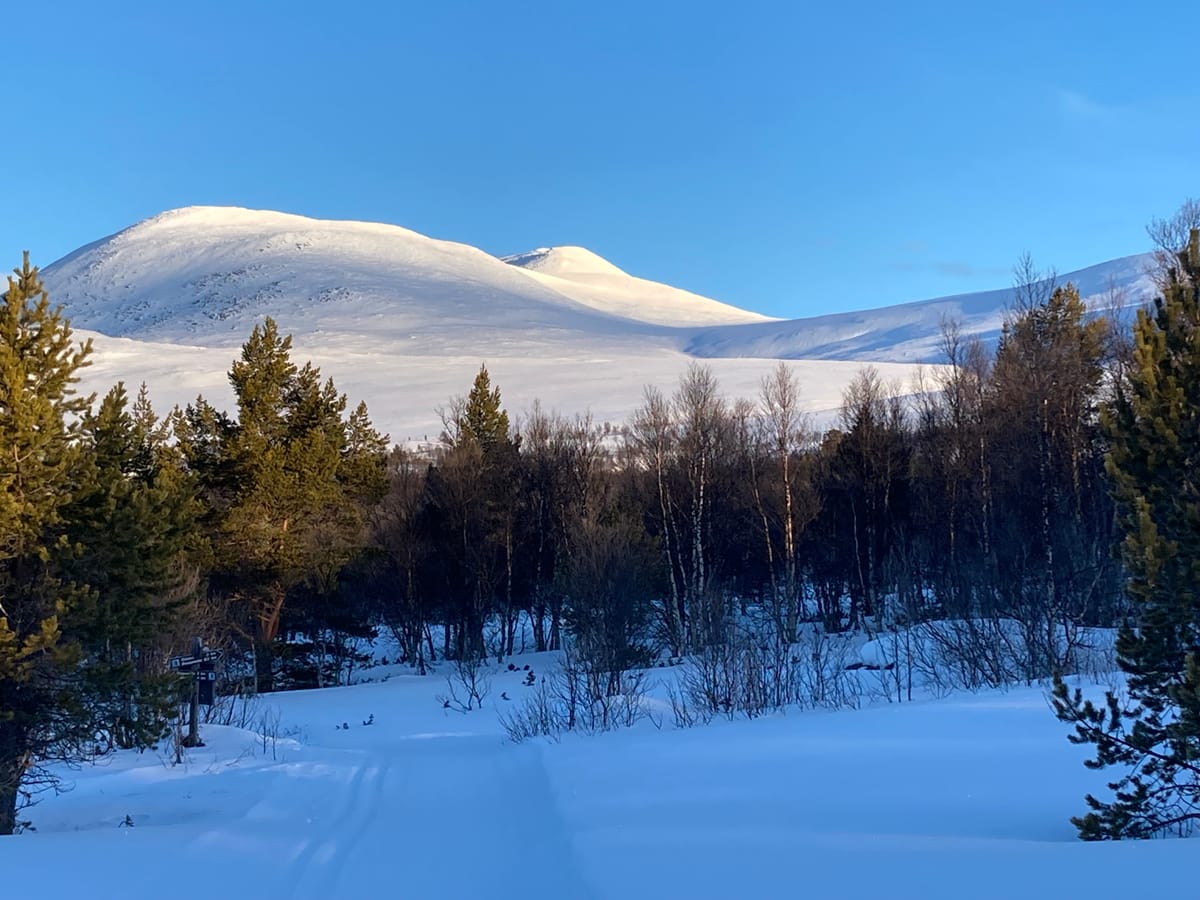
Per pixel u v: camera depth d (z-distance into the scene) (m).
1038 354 33.38
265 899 7.88
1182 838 8.03
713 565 43.03
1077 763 12.18
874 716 17.42
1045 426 31.80
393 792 13.86
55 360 14.19
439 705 28.97
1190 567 8.95
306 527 37.97
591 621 27.83
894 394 62.44
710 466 43.16
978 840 8.39
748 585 49.03
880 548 43.34
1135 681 9.41
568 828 10.16
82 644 13.84
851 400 52.09
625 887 7.65
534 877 8.48
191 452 37.66
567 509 43.81
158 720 14.18
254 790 14.48
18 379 13.58
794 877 7.52
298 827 11.14
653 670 31.11
